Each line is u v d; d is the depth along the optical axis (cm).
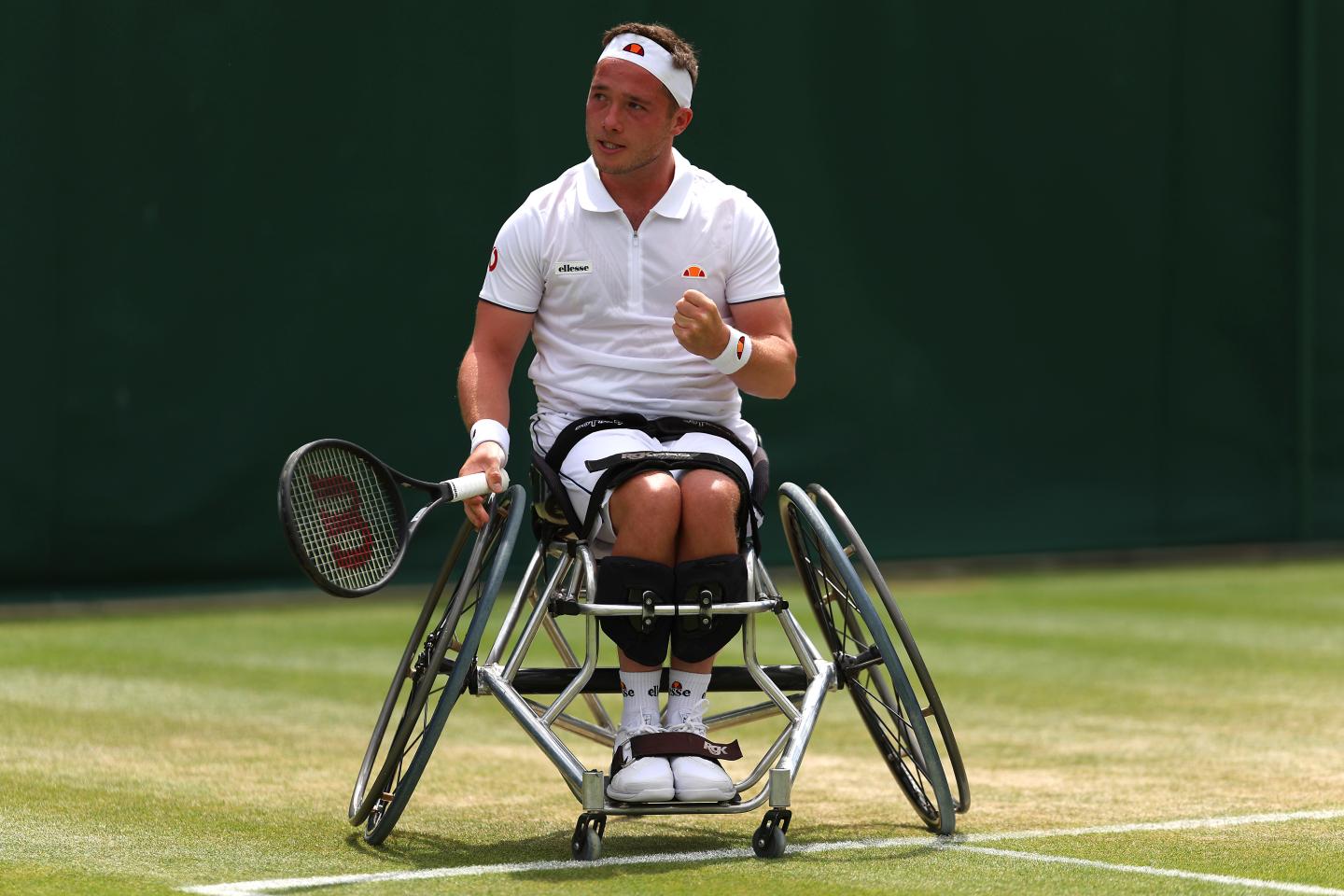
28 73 2620
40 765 1566
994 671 2322
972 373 3331
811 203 3181
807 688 1227
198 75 2731
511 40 2919
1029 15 3347
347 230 2836
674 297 1289
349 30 2823
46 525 2678
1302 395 3612
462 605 1205
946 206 3297
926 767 1266
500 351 1308
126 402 2719
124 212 2697
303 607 2870
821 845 1241
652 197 1287
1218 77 3512
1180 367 3516
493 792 1477
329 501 1147
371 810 1275
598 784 1145
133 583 2755
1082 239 3416
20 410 2650
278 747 1705
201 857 1190
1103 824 1337
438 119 2881
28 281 2641
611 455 1214
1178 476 3522
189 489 2770
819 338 3203
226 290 2770
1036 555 3400
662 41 1256
